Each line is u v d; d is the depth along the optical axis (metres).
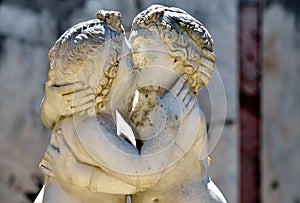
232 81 11.00
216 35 11.00
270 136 11.12
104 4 10.66
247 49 11.14
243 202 10.91
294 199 11.20
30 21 10.64
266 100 11.16
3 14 10.62
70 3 10.68
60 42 6.41
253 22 11.20
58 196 6.43
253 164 10.98
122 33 6.48
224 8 11.05
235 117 10.95
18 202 10.43
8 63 10.56
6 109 10.48
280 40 11.34
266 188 11.03
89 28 6.38
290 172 11.20
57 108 6.40
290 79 11.35
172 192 6.59
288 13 11.43
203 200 6.58
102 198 6.48
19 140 10.47
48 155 6.44
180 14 6.64
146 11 6.62
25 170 10.45
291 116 11.27
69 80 6.33
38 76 10.58
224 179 10.82
